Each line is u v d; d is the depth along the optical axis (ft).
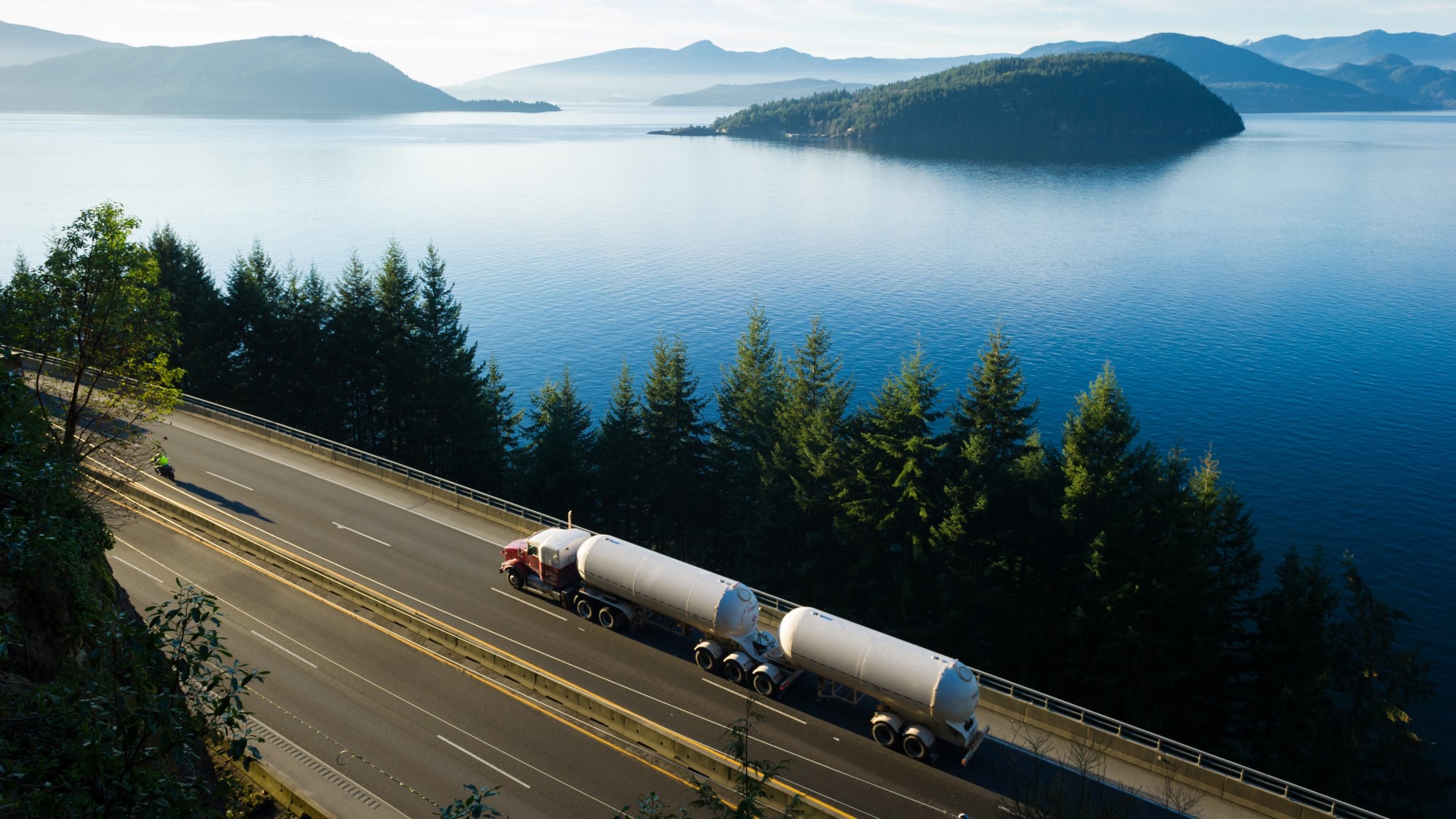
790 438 182.70
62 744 35.42
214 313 219.82
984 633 149.59
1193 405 369.91
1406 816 135.95
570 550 121.19
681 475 210.18
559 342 487.61
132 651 35.78
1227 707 139.23
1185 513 142.61
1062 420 351.05
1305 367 421.59
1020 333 484.33
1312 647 129.70
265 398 224.53
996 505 154.71
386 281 220.84
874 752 94.38
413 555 139.74
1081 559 145.48
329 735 94.99
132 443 137.59
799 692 105.60
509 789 88.02
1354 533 261.24
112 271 108.88
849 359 437.17
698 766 91.97
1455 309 529.45
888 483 160.76
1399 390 387.14
